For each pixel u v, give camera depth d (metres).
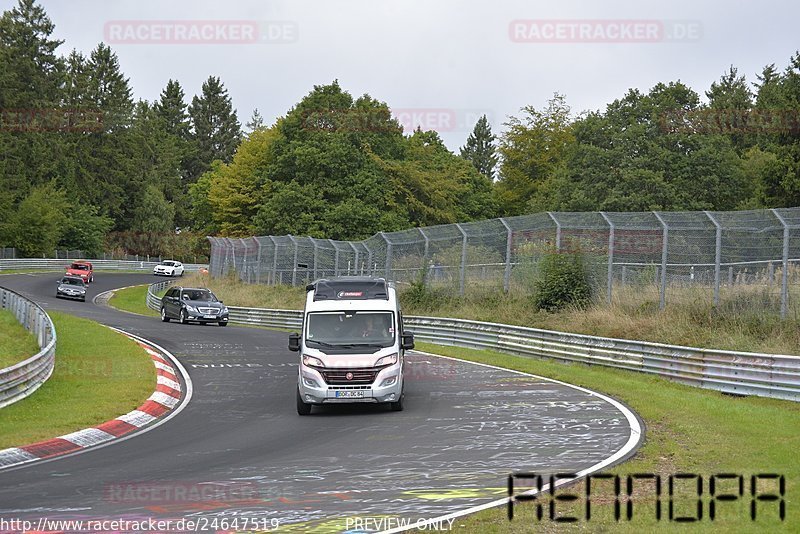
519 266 49.47
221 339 50.69
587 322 41.38
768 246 36.94
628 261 43.50
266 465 18.38
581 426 22.28
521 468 17.27
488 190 127.81
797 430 21.05
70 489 16.28
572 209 86.19
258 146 116.19
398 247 58.50
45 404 27.11
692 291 39.00
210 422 24.97
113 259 162.38
